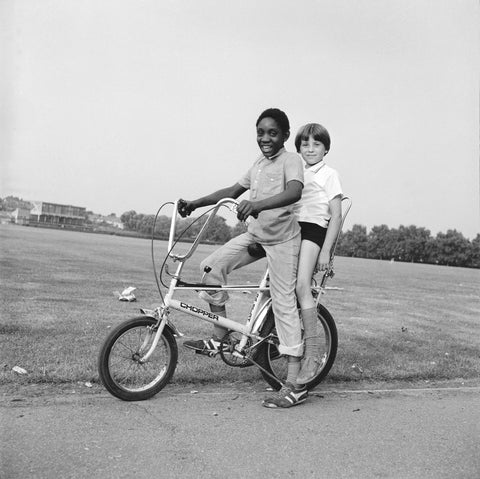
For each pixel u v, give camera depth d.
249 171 4.27
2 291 7.28
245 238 4.07
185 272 11.75
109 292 7.96
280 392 3.80
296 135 4.25
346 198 4.20
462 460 3.03
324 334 4.35
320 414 3.65
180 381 4.12
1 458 2.72
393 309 8.84
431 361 5.09
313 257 3.99
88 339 4.94
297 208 4.07
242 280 11.11
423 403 3.96
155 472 2.70
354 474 2.80
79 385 3.84
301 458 2.96
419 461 2.99
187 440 3.09
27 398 3.56
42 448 2.86
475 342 6.30
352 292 11.23
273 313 4.02
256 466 2.83
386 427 3.46
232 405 3.72
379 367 4.76
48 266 10.99
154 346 3.76
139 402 3.65
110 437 3.05
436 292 13.25
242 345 3.97
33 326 5.30
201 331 5.61
